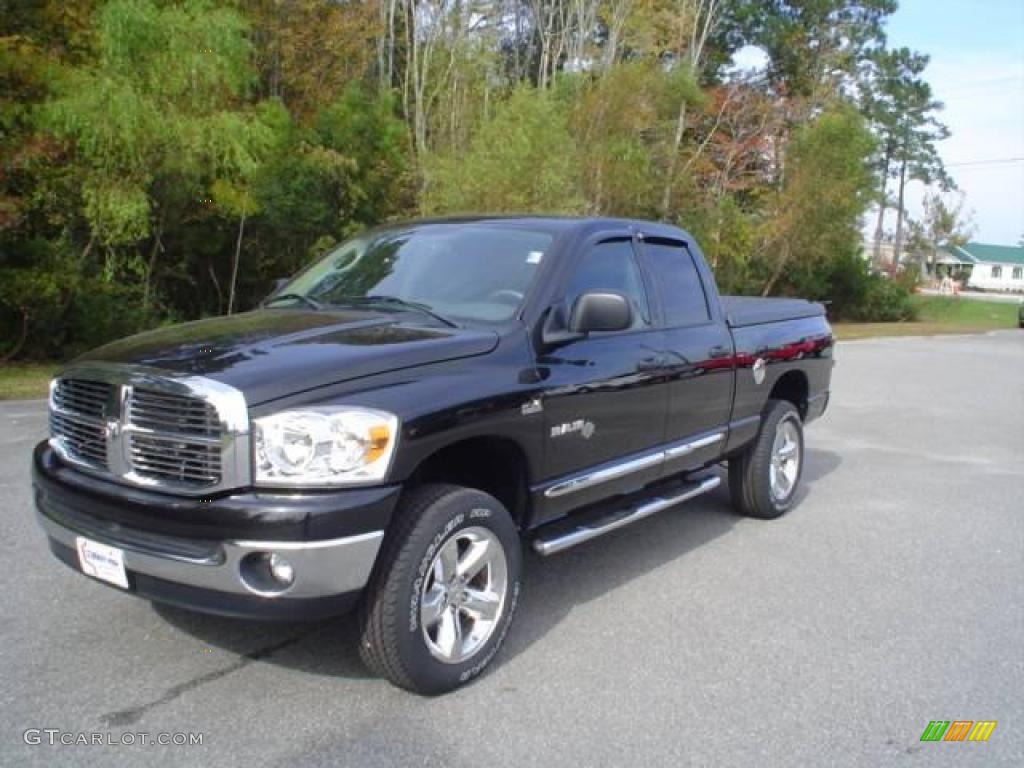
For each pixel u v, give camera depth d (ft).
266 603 10.40
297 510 10.18
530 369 13.12
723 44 152.05
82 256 50.24
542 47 124.16
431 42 97.30
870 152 109.40
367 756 10.43
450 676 11.89
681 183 99.91
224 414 10.33
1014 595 16.49
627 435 15.40
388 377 11.35
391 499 10.79
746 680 12.73
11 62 48.49
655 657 13.41
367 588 11.22
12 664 12.41
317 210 65.57
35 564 16.22
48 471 11.98
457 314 13.82
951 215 167.73
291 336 12.16
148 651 12.92
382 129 72.33
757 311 20.54
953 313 168.14
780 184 112.98
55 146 45.19
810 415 23.11
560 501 14.16
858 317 146.82
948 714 11.92
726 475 26.07
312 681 12.17
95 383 11.54
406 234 16.46
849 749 10.97
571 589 16.25
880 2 155.84
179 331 12.94
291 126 69.00
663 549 18.83
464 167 64.03
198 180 51.70
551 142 62.75
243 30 50.37
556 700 11.94
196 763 10.17
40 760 10.12
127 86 43.39
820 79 147.74
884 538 20.06
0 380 41.57
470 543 12.27
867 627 14.80
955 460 29.30
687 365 16.88
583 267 14.97
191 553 10.53
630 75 80.89
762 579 17.04
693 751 10.79
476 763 10.37
